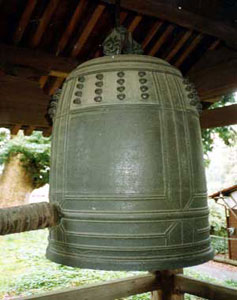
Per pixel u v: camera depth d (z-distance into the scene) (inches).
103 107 70.9
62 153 75.1
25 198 475.2
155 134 69.9
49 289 292.5
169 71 78.8
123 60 76.2
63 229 70.4
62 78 185.6
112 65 75.5
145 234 65.0
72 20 162.6
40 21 155.9
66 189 71.7
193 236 69.0
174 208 67.4
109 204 66.4
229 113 177.0
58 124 79.4
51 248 74.7
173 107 73.7
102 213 66.3
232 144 323.3
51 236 75.6
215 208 546.0
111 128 69.6
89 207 67.7
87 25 165.2
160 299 196.4
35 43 164.2
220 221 519.8
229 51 178.7
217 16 146.6
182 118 74.6
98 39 180.4
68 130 74.9
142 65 75.9
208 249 72.7
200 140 80.4
